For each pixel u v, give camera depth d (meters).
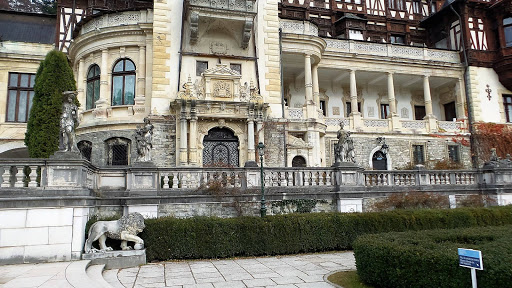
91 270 9.56
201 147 21.22
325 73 29.84
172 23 22.53
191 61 22.33
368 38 33.91
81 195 10.84
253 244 12.23
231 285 8.41
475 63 31.27
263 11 24.27
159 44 22.11
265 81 23.55
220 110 21.45
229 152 21.94
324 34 33.00
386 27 34.47
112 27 22.86
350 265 10.57
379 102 32.72
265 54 23.84
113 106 22.53
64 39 27.39
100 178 13.50
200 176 14.58
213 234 11.95
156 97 21.64
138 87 22.70
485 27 32.12
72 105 11.49
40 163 10.72
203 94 21.62
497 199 18.27
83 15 28.06
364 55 29.09
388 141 28.44
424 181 18.25
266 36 24.05
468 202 18.12
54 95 14.87
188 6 21.14
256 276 9.32
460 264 6.27
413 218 13.61
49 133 14.51
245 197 14.61
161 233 11.59
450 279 6.53
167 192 13.95
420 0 36.25
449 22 33.16
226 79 22.05
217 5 21.67
